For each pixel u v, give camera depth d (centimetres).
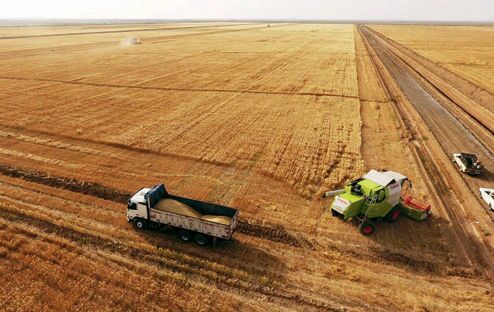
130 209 1731
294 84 5019
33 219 1822
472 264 1625
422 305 1385
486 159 2777
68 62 6619
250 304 1359
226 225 1561
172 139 2909
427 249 1711
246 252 1645
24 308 1283
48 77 5200
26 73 5462
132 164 2478
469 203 2141
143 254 1596
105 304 1317
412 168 2548
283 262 1594
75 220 1833
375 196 1767
